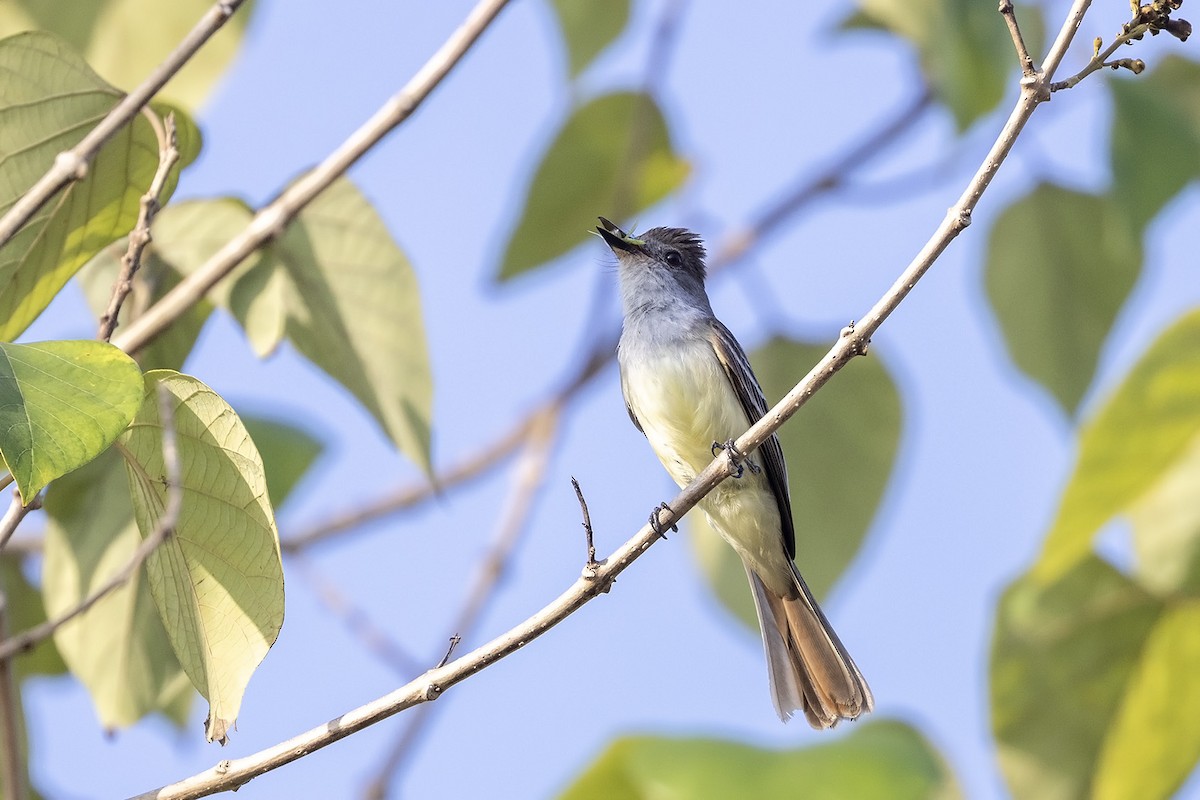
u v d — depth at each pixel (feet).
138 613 31.48
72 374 20.18
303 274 30.27
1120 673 32.73
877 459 36.24
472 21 28.63
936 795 22.44
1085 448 27.22
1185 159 35.99
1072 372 37.63
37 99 27.14
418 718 33.65
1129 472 27.48
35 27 33.19
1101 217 37.22
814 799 21.90
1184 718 32.37
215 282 29.12
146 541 22.79
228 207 31.68
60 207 27.50
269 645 22.81
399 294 29.91
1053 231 37.45
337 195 30.12
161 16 33.09
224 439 22.66
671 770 22.04
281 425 36.70
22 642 20.10
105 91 27.55
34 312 28.30
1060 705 32.96
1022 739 33.17
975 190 24.11
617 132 40.88
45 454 19.38
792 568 36.78
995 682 33.14
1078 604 32.55
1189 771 32.63
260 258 30.53
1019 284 37.81
